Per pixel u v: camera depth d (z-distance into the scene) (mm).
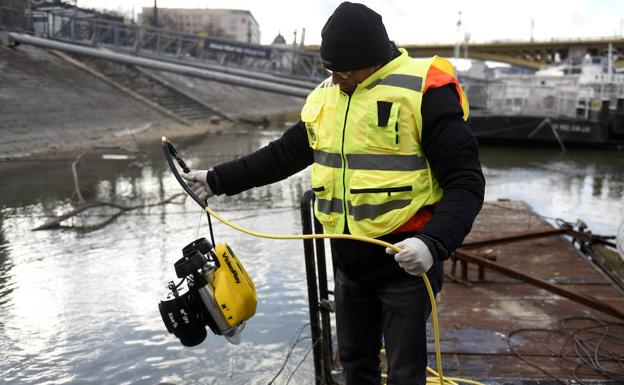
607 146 20547
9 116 19875
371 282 2080
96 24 29141
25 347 4574
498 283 5105
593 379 3322
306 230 2947
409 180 1917
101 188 11945
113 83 30359
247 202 10508
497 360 3596
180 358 4359
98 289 5836
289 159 2252
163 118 29172
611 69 25094
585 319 4270
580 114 21266
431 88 1905
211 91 39688
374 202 1943
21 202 10492
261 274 6168
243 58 28609
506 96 21656
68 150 18578
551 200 11086
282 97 58125
